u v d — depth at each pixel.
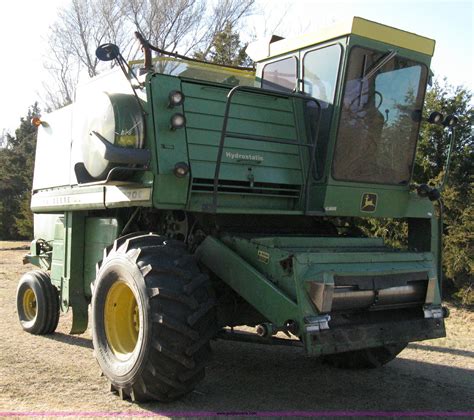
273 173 5.25
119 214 5.85
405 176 5.84
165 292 4.21
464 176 9.66
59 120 6.98
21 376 5.21
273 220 5.61
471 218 8.91
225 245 4.85
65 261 6.38
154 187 4.65
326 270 4.19
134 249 4.56
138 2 21.03
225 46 16.08
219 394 4.83
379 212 5.68
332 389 5.07
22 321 7.37
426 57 5.70
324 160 5.33
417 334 4.58
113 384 4.66
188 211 4.99
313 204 5.42
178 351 4.19
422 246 5.98
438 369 5.82
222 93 5.23
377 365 5.64
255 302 4.45
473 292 8.88
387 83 5.53
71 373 5.36
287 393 4.91
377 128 5.54
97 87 5.97
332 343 4.11
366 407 4.59
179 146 4.79
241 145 5.12
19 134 36.25
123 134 4.77
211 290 4.46
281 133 5.44
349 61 5.21
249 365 5.82
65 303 6.38
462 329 7.96
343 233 6.15
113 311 4.91
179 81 4.95
